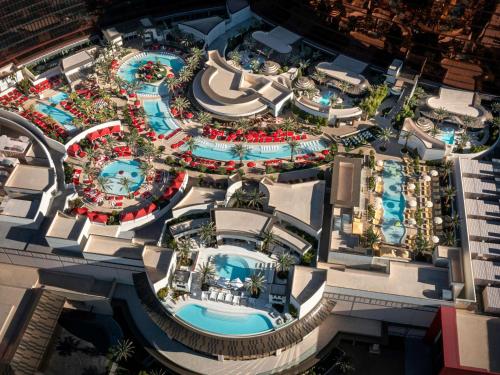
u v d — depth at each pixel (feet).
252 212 472.85
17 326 433.48
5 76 624.18
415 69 611.06
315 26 649.20
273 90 588.09
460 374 396.78
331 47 649.20
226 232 463.01
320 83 617.21
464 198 494.59
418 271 439.22
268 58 652.48
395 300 427.74
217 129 569.64
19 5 597.93
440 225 481.05
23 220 476.54
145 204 504.02
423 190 506.89
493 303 425.28
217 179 523.29
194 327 423.23
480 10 542.16
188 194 495.41
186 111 591.37
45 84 625.82
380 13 596.70
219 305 433.48
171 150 552.82
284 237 464.24
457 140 559.79
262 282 441.68
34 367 422.41
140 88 620.49
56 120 583.58
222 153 549.13
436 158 533.14
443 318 411.54
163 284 436.35
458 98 588.09
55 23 644.27
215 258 460.55
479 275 444.55
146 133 568.82
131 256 449.06
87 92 613.52
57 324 471.21
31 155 533.55
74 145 548.31
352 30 629.10
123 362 451.12
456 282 421.18
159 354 440.86
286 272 448.24
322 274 432.25
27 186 495.82
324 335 449.48
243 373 429.38
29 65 648.38
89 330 472.03
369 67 627.05
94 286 476.13
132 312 467.11
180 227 478.59
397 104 588.09
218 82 604.49
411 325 453.17
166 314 431.43
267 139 558.97
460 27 563.89
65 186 513.04
